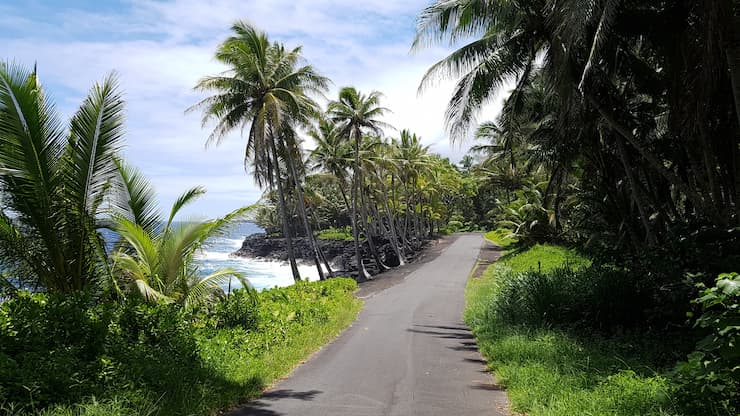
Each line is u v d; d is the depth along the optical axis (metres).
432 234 66.00
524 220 35.75
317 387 7.67
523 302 12.79
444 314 16.84
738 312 4.90
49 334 6.89
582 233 29.36
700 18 9.62
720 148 13.23
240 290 12.32
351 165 38.91
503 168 53.28
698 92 10.86
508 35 14.31
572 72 12.80
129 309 8.45
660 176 18.61
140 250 10.45
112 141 9.60
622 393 5.87
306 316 13.67
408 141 49.62
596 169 22.56
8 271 9.31
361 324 14.85
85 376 6.17
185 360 7.56
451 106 15.20
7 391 5.16
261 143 24.97
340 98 35.59
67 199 9.21
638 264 11.30
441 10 13.08
